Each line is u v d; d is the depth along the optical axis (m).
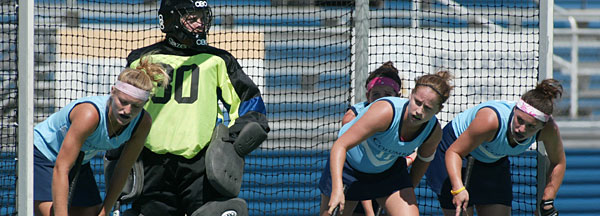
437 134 15.12
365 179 15.91
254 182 26.69
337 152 14.46
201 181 15.76
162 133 15.52
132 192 15.14
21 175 15.43
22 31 15.80
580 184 29.31
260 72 27.75
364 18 19.05
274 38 30.53
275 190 26.67
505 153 15.97
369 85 16.70
